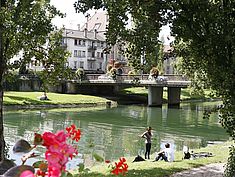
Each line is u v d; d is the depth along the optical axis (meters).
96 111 48.59
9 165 2.37
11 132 29.55
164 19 11.56
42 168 2.27
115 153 22.59
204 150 19.55
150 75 57.47
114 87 71.69
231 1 10.73
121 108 54.00
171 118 43.66
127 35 12.26
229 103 11.00
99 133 31.05
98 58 103.00
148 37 12.10
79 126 34.72
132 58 13.05
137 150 23.84
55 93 62.06
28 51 15.55
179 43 12.89
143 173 12.22
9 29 12.84
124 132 32.12
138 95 69.88
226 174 11.84
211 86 11.13
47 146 2.26
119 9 12.06
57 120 38.22
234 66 10.66
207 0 10.92
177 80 56.44
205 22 10.94
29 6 13.35
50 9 14.97
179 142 27.84
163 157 16.88
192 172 12.82
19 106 46.84
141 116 44.94
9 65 14.89
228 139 29.56
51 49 16.53
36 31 14.52
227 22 10.81
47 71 16.88
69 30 99.38
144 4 11.38
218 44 10.85
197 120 42.22
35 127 32.75
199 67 12.16
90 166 14.30
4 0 13.01
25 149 2.27
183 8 11.02
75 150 2.45
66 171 2.37
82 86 67.75
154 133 32.19
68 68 17.16
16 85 61.28
